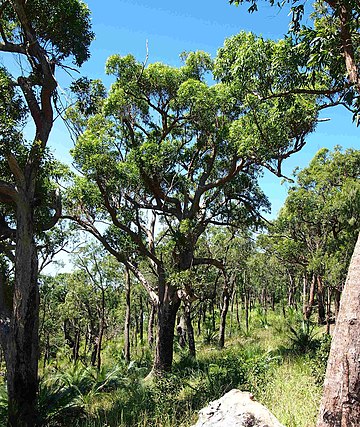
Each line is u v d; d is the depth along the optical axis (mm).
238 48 7508
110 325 36062
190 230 14648
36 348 9820
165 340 15438
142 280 16078
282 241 19578
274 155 10508
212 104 13734
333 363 4020
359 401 3828
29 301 9781
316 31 5363
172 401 8789
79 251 26062
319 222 17859
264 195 17938
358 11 5348
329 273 15719
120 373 16531
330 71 6141
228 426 4008
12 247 10773
